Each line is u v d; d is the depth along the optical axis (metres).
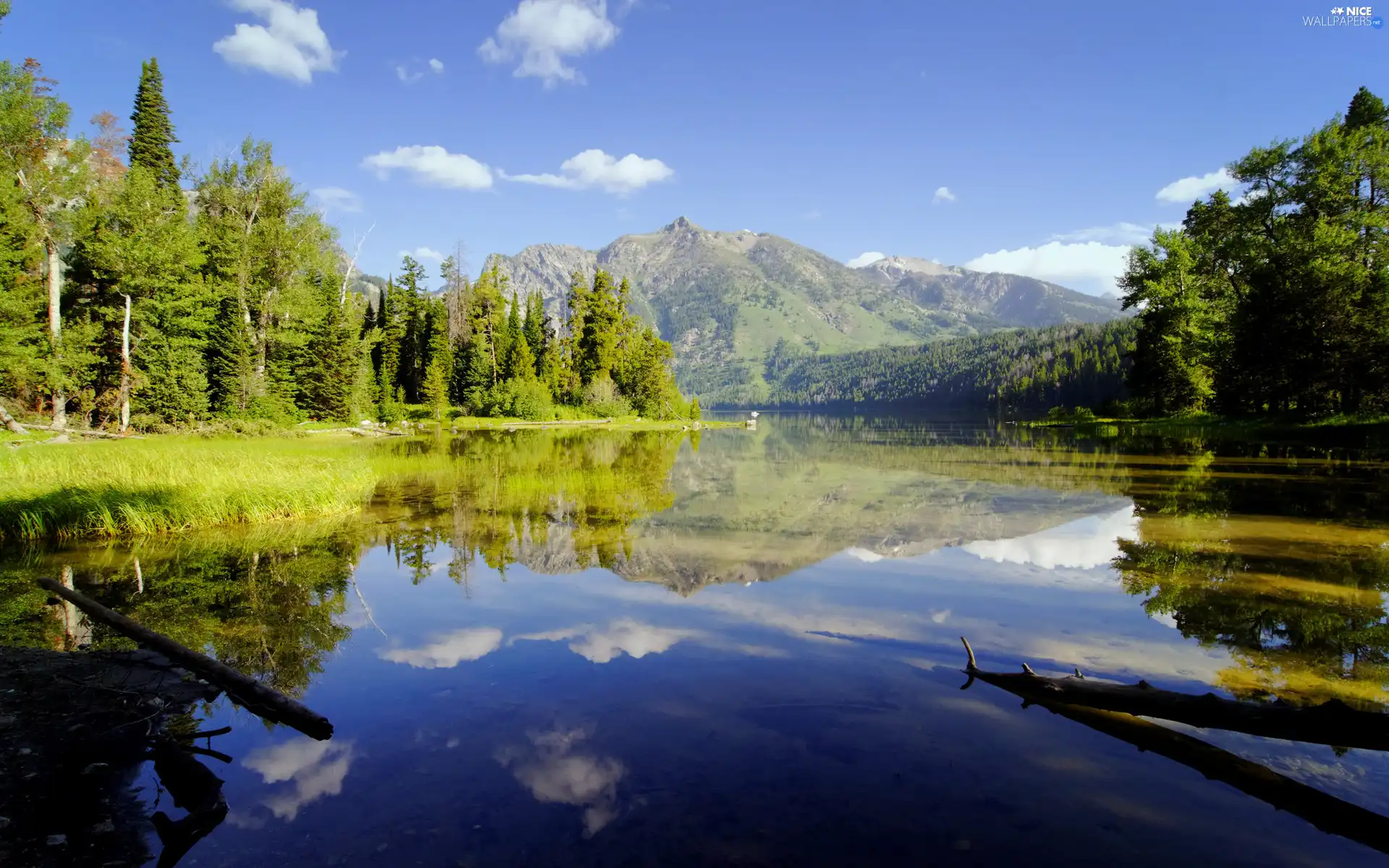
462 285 80.44
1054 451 31.06
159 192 37.03
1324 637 6.95
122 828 4.04
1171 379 46.56
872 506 16.58
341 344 48.75
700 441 45.75
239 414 39.59
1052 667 6.25
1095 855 3.59
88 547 12.44
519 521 14.86
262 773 4.68
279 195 43.31
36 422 31.78
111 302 34.69
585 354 77.69
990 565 10.40
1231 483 18.41
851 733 5.04
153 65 45.59
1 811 4.20
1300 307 32.19
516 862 3.63
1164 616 7.71
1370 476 19.25
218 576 10.28
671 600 8.81
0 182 28.73
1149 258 48.19
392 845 3.84
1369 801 4.14
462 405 71.25
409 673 6.45
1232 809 4.05
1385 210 32.66
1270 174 36.97
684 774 4.51
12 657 6.84
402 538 13.05
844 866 3.50
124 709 5.72
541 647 7.10
